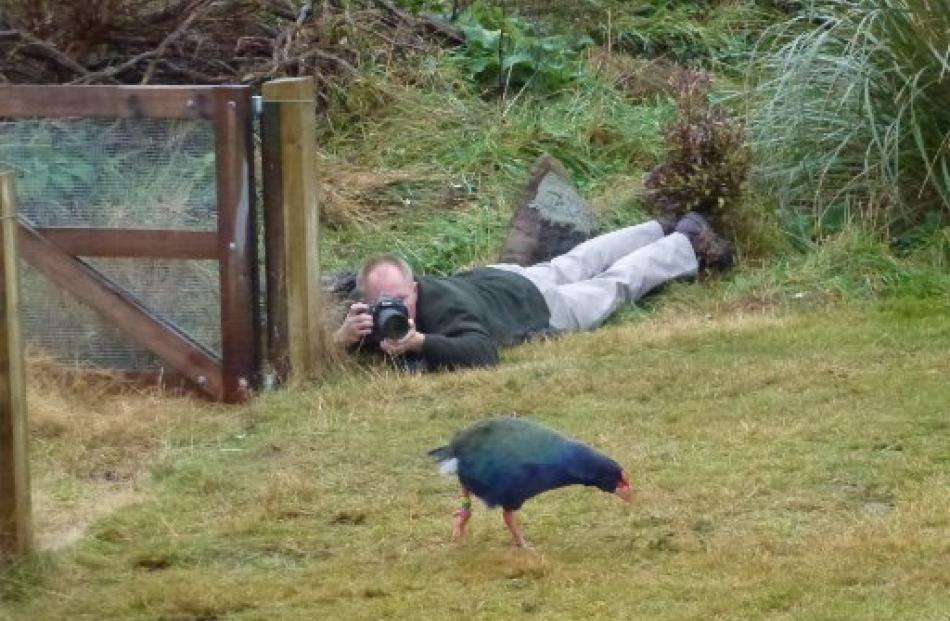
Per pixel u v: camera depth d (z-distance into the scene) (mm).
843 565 9242
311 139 13672
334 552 9977
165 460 11820
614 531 10070
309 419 12734
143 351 13633
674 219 17641
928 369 13438
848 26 18594
